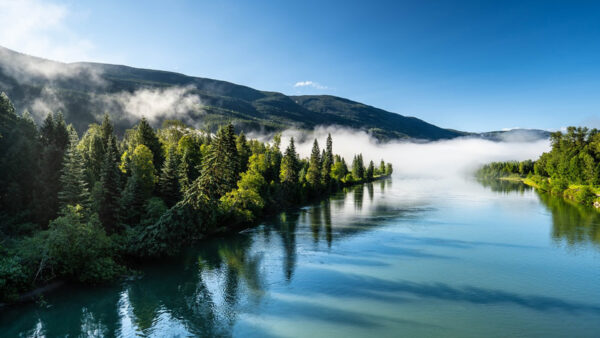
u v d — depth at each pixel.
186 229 53.12
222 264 45.97
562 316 31.38
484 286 38.41
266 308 32.97
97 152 69.06
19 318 30.28
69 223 37.06
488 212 88.81
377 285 38.72
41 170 48.50
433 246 55.09
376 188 172.62
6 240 37.25
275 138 168.62
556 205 99.88
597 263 46.19
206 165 64.50
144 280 40.06
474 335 28.08
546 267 44.72
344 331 28.75
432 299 35.03
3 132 50.06
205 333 28.39
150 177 63.69
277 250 52.78
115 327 29.22
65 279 37.84
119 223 49.09
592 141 130.62
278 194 95.12
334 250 52.72
